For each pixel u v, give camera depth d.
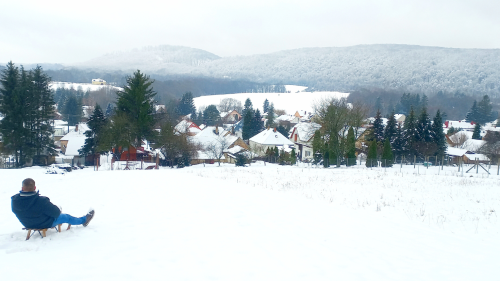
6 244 5.69
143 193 11.12
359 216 9.70
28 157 45.59
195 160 55.06
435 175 29.23
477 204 14.55
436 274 5.51
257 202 10.04
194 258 5.32
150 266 4.91
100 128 51.34
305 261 5.55
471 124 103.69
